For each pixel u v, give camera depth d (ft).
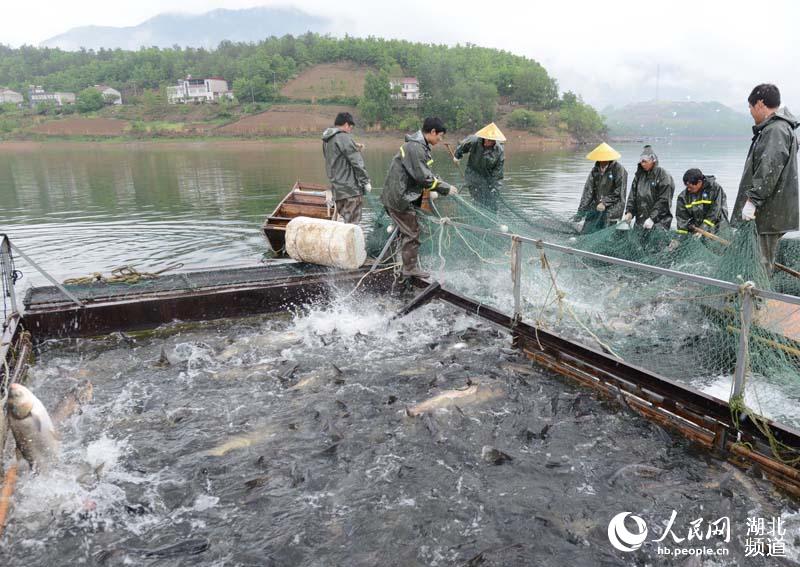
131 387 21.20
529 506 14.38
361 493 14.97
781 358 19.53
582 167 140.56
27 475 15.57
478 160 36.24
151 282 29.66
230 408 19.57
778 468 15.30
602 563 12.48
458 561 12.63
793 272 23.67
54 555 12.94
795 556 12.75
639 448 16.96
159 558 12.75
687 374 21.65
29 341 24.26
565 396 19.98
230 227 56.24
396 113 448.65
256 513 14.26
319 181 105.60
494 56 595.47
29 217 64.18
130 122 518.78
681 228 31.48
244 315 29.17
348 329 27.22
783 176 21.48
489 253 32.78
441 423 18.22
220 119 523.29
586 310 27.76
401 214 30.78
